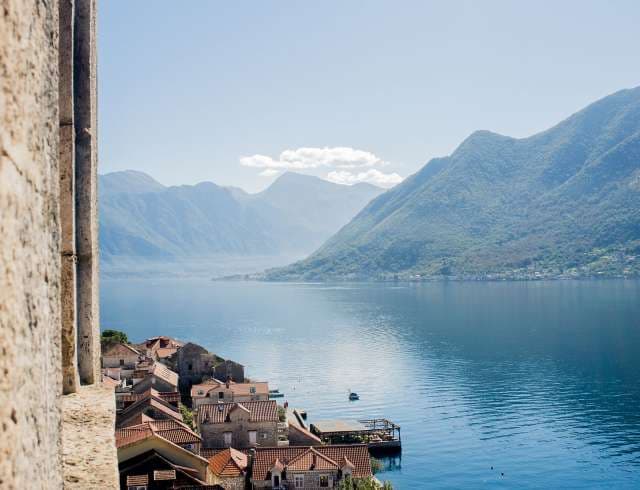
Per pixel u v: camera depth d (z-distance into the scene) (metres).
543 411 129.12
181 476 62.22
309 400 142.25
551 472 96.06
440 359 187.00
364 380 162.00
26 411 4.70
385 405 136.38
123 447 62.62
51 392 5.57
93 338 15.34
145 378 109.00
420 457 103.62
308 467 74.75
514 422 122.06
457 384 154.62
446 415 127.62
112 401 13.73
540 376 159.75
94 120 15.89
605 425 118.81
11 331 4.48
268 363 188.75
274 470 74.25
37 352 5.10
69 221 13.96
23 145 4.82
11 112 4.59
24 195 4.82
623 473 95.12
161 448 63.41
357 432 110.38
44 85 5.49
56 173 6.00
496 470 97.12
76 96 15.19
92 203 15.31
